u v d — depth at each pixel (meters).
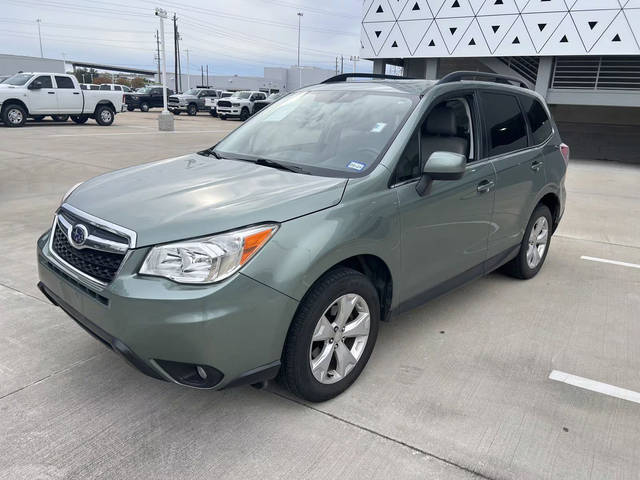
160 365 2.34
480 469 2.37
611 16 16.02
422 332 3.73
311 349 2.68
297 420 2.67
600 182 12.24
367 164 3.02
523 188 4.29
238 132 3.93
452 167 2.95
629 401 2.95
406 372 3.17
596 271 5.28
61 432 2.53
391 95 3.52
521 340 3.66
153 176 3.08
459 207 3.48
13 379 2.96
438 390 2.98
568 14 16.59
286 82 72.62
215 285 2.25
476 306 4.25
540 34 17.12
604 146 19.83
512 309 4.21
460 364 3.29
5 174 9.26
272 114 3.94
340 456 2.42
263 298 2.35
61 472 2.27
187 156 3.67
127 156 11.94
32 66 37.56
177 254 2.28
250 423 2.64
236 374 2.38
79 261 2.57
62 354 3.25
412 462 2.39
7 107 18.02
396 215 2.95
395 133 3.16
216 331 2.25
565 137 20.52
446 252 3.48
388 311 3.15
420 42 19.23
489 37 17.98
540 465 2.40
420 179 3.16
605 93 16.94
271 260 2.37
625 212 8.46
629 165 17.19
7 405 2.72
